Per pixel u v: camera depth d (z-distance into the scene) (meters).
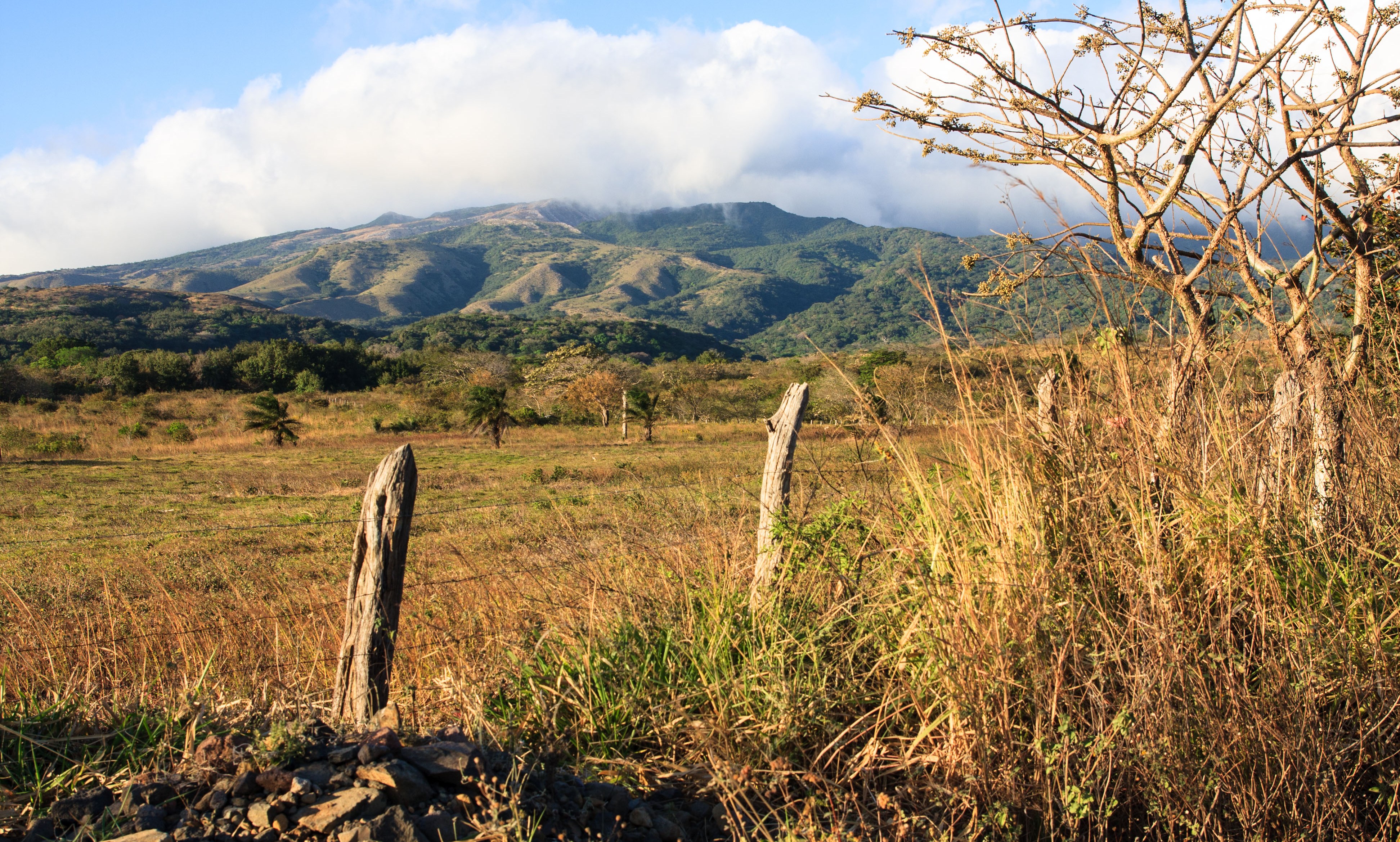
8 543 11.74
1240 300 3.36
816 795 2.55
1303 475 3.30
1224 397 3.18
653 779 2.83
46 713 3.03
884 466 3.35
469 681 3.38
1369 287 3.76
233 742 2.52
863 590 3.18
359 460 29.88
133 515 16.22
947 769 2.57
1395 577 2.94
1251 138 3.48
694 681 3.12
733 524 4.52
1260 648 2.67
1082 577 2.80
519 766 2.47
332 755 2.38
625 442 38.12
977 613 2.66
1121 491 2.92
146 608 7.50
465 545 9.25
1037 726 2.43
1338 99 3.06
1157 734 2.40
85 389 63.81
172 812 2.30
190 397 62.38
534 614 4.03
